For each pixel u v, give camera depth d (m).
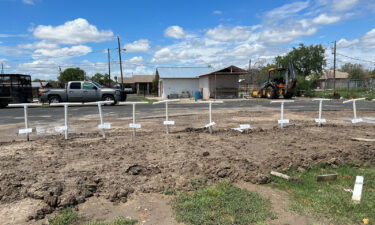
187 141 6.77
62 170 4.65
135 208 3.59
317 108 15.95
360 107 16.81
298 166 5.10
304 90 30.34
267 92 27.34
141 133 8.01
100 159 5.30
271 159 5.31
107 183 4.17
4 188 3.86
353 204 3.71
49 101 19.70
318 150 5.97
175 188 4.13
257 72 38.16
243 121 10.55
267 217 3.39
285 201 3.85
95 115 13.27
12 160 5.20
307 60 62.62
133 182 4.26
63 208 3.52
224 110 15.29
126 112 14.64
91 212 3.47
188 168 4.80
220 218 3.33
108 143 6.59
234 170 4.73
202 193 3.96
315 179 4.64
